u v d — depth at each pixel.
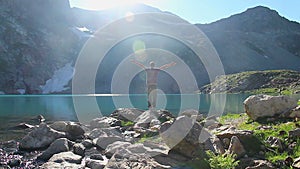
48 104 63.84
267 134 12.20
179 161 10.96
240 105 51.59
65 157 12.46
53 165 11.66
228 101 67.69
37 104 63.88
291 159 9.91
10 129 22.78
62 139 14.38
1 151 14.75
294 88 122.50
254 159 10.27
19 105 59.62
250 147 11.10
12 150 15.05
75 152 13.55
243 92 136.38
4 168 11.73
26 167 12.02
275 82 141.25
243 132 11.85
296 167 9.33
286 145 11.14
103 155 13.52
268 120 15.53
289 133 11.67
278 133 12.12
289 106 16.03
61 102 73.56
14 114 37.31
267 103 16.27
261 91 127.06
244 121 17.23
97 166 11.38
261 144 11.17
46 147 15.59
